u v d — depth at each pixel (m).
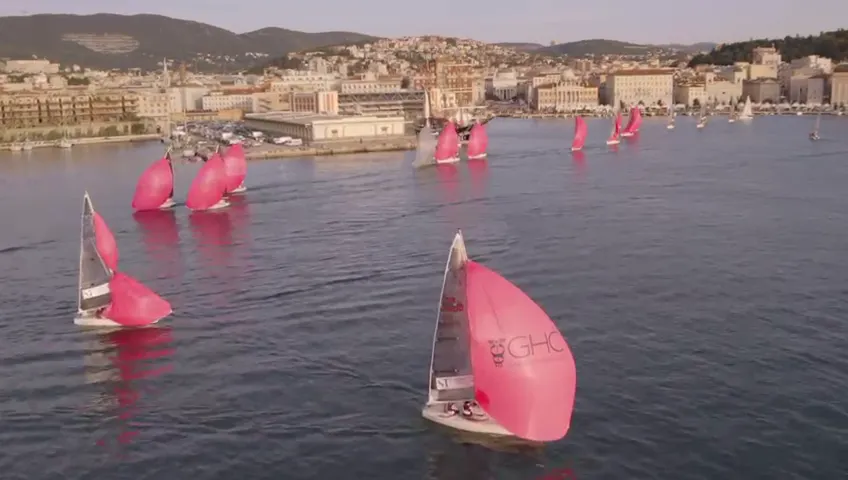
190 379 63.06
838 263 92.56
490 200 142.38
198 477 49.03
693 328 70.94
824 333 69.12
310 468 49.53
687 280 86.12
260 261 100.81
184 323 76.31
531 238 108.88
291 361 65.88
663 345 66.88
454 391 54.44
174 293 87.06
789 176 166.88
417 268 94.44
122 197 159.88
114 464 50.88
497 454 50.19
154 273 96.75
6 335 74.81
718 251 99.31
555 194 147.50
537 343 48.97
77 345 71.38
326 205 142.50
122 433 54.75
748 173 173.00
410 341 69.44
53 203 155.25
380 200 146.38
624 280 86.62
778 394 57.19
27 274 98.75
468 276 50.38
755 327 70.94
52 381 63.69
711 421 53.56
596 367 62.50
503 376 49.03
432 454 50.47
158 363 66.62
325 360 65.75
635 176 170.62
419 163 197.25
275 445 52.34
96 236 77.31
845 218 119.19
